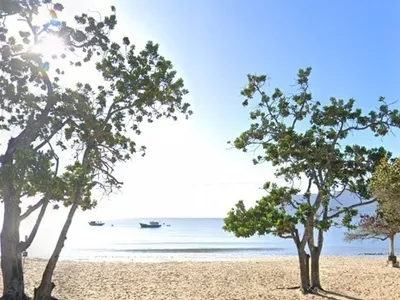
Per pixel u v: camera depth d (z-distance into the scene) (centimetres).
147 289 2256
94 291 2158
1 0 1403
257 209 1955
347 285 2402
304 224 1997
